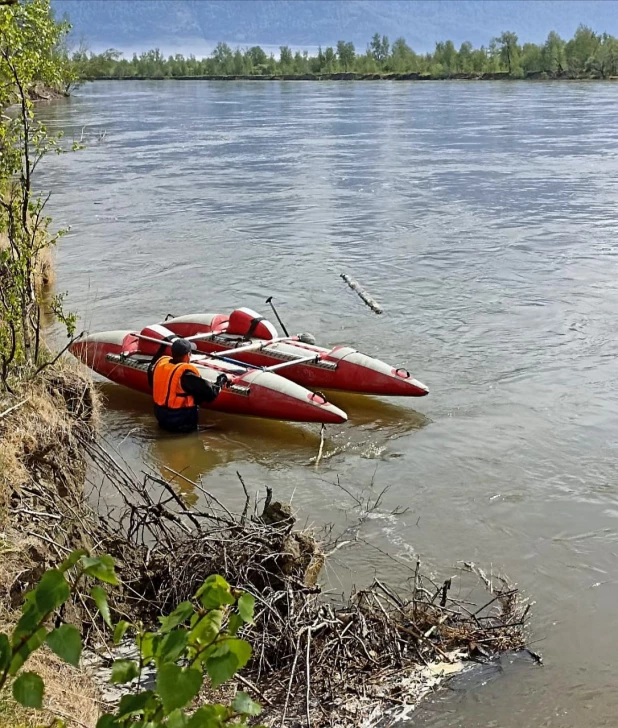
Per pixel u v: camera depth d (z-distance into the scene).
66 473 6.16
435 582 5.86
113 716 1.92
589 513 6.86
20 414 6.16
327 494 7.26
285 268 14.66
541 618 5.43
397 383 8.91
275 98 61.31
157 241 16.70
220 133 36.34
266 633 4.72
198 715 1.89
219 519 5.51
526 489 7.27
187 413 8.42
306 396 8.45
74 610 4.76
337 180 23.58
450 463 7.79
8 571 4.56
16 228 7.60
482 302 12.59
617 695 4.68
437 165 25.95
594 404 8.98
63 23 12.66
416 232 17.23
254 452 8.11
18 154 7.51
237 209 19.77
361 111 47.06
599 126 36.16
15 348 7.03
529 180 22.78
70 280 14.02
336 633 4.80
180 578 5.12
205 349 10.00
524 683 4.72
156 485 7.38
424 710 4.46
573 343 10.83
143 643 2.01
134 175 24.91
